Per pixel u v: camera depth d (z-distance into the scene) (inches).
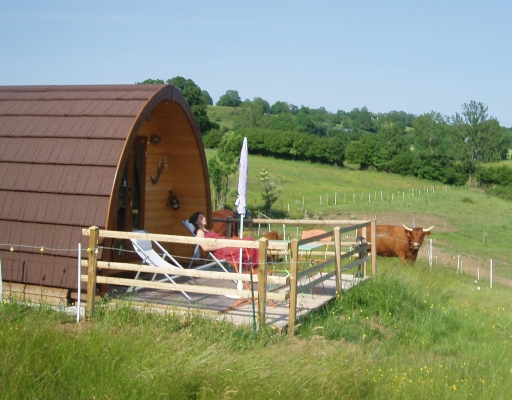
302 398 229.1
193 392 225.0
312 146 2883.9
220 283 418.0
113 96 393.7
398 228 712.4
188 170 469.7
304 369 249.3
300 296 392.2
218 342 281.4
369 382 258.5
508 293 584.7
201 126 3132.4
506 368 309.0
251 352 271.4
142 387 224.7
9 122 390.3
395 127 3137.3
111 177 345.4
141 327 289.9
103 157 351.6
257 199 1620.3
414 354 325.4
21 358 238.4
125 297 351.3
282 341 298.4
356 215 1551.4
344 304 386.6
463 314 437.1
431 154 2881.4
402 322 379.2
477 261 1006.4
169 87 405.1
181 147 460.4
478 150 2945.4
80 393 221.1
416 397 252.4
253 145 2960.1
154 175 458.3
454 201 2059.5
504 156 3479.3
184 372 234.4
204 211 474.3
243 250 394.9
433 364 304.2
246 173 386.6
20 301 336.2
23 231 350.0
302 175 2422.5
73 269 339.0
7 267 351.6
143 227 443.8
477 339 382.9
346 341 322.3
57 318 312.2
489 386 276.4
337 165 2928.2
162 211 470.9
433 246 1139.3
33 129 379.6
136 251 360.5
